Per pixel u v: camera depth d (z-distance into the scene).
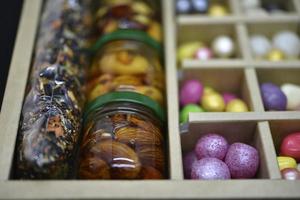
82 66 0.37
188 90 0.38
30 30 0.37
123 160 0.29
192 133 0.34
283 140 0.34
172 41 0.39
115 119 0.32
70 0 0.40
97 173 0.29
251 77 0.37
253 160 0.32
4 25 0.38
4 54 0.36
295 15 0.42
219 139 0.33
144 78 0.36
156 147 0.31
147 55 0.37
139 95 0.33
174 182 0.28
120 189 0.28
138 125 0.31
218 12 0.44
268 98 0.36
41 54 0.35
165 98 0.36
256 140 0.33
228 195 0.28
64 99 0.32
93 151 0.30
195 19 0.42
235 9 0.43
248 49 0.39
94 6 0.43
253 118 0.33
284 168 0.32
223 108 0.38
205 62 0.39
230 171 0.32
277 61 0.38
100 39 0.38
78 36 0.38
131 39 0.37
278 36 0.43
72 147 0.31
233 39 0.43
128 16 0.40
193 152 0.35
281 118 0.33
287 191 0.28
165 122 0.35
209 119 0.33
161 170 0.31
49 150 0.28
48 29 0.38
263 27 0.43
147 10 0.41
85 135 0.32
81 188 0.28
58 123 0.30
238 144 0.33
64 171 0.29
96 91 0.35
